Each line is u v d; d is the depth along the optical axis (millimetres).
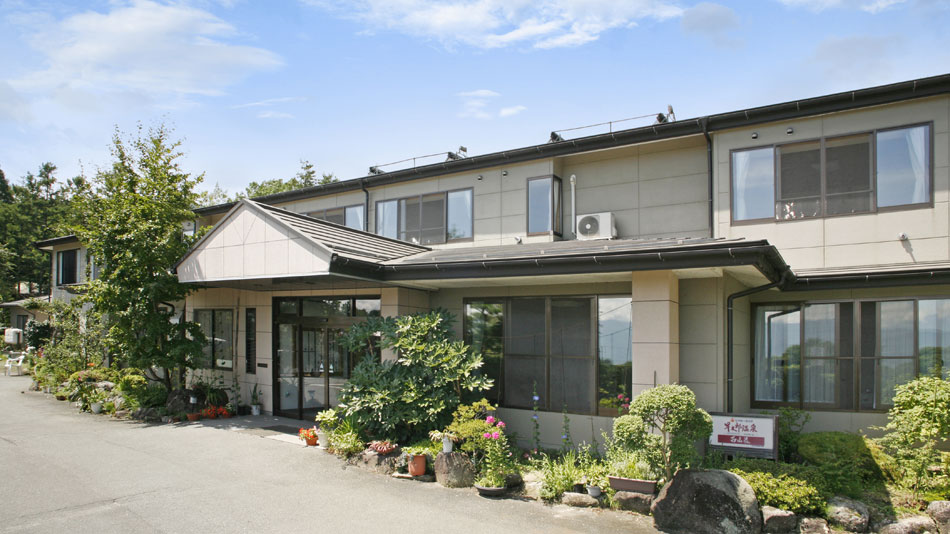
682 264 7113
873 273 8719
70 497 6793
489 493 7031
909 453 6750
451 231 14188
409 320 9180
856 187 9578
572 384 9078
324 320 11438
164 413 11797
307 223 10297
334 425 9352
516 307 9750
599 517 6348
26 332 27016
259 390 12547
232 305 13422
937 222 8938
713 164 10898
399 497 6977
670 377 7594
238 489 7184
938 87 8938
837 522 5941
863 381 9156
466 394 9148
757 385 9914
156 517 6188
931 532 5766
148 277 12281
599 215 11766
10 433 10477
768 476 6348
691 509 5984
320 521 6160
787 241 10039
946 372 8602
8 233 41625
